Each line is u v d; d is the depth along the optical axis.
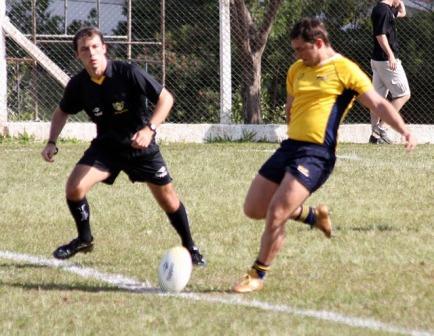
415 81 58.91
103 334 16.20
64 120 21.77
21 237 25.64
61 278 20.69
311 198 31.17
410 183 34.47
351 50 59.16
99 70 20.36
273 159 19.38
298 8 60.03
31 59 53.84
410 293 18.91
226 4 53.34
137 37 62.19
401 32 58.94
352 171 37.22
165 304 18.20
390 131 52.72
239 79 57.00
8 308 17.97
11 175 36.94
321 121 18.92
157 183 21.58
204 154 43.03
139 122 21.09
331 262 21.92
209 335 16.08
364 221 27.31
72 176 21.06
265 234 19.03
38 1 61.25
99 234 25.98
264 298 18.67
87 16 64.06
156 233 26.14
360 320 16.97
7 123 50.97
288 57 60.69
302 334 16.08
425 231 25.73
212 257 22.80
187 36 60.34
